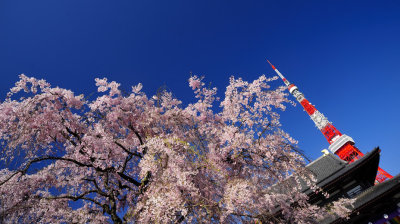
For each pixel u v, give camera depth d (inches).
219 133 353.1
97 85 338.6
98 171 331.0
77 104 325.1
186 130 365.4
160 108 370.9
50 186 360.2
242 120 352.8
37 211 324.8
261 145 331.0
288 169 346.0
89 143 329.1
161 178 261.6
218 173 313.6
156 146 276.2
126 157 362.9
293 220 368.2
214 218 283.0
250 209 283.9
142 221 262.2
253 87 358.6
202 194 310.3
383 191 581.6
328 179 702.5
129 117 358.0
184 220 272.8
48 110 310.7
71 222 332.5
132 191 347.6
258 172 361.1
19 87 299.1
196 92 376.8
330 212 584.1
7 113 287.6
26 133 297.9
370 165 698.8
